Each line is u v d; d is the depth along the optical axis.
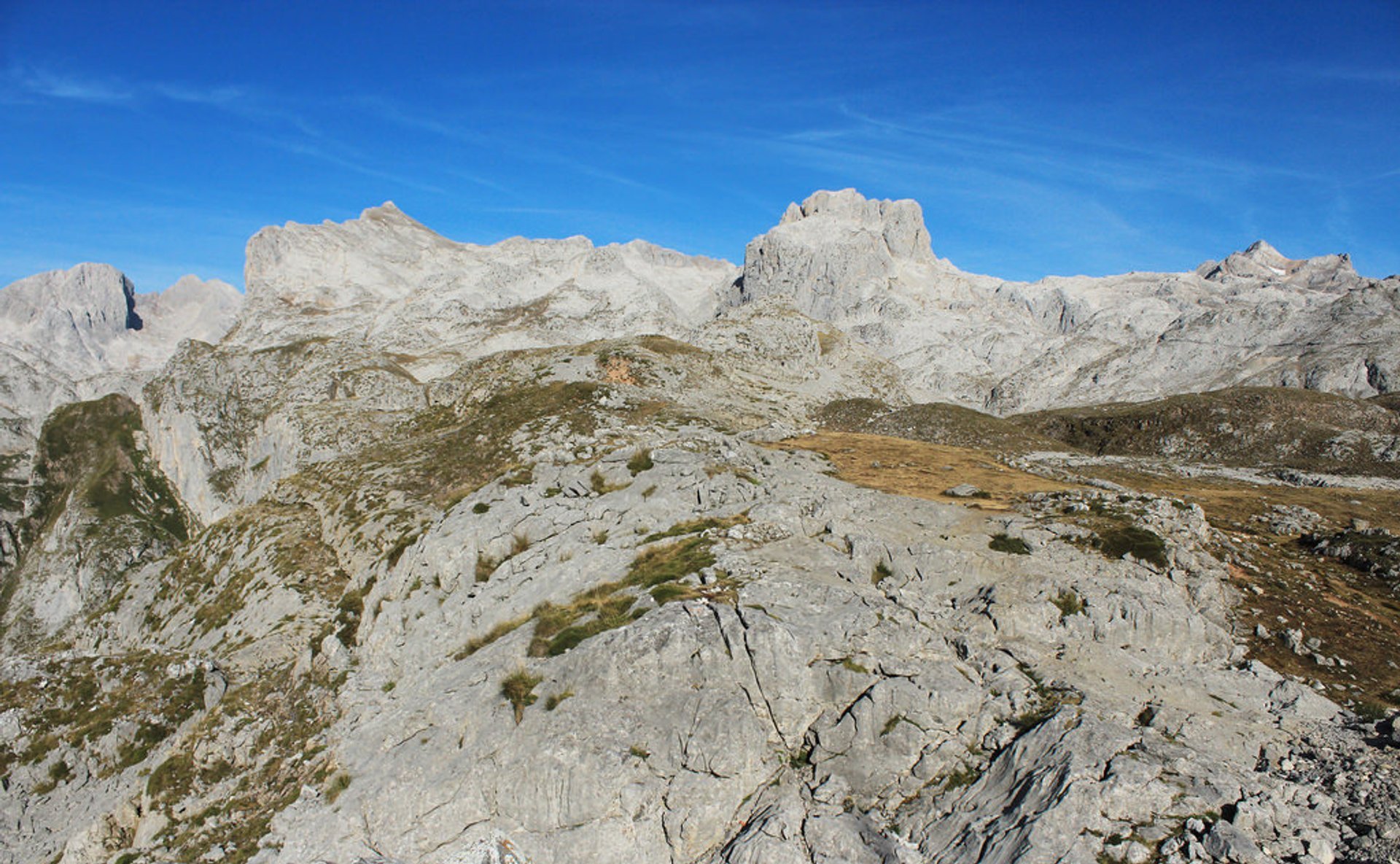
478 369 124.44
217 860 28.31
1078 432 153.25
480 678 27.72
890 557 33.50
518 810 23.69
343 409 133.50
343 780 26.34
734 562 31.84
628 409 86.38
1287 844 19.33
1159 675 27.84
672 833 22.89
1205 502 61.41
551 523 39.75
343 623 42.66
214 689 44.50
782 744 25.03
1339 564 42.56
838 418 128.12
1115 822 20.36
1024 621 29.61
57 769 39.69
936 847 21.45
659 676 25.62
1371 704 27.38
